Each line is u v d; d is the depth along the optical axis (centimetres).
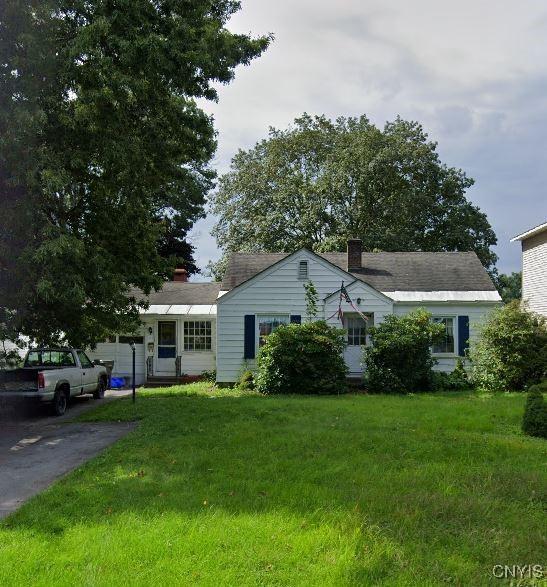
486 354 2031
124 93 1384
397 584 470
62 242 1188
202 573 489
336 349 1961
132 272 1741
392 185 3969
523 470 827
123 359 2692
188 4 1382
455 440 1021
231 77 1430
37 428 1302
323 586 465
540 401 1145
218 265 4253
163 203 2594
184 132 1562
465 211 4191
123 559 518
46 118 1190
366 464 854
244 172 4259
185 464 861
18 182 1198
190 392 2062
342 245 3741
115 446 1020
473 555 533
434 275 2497
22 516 643
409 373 1975
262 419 1273
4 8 1172
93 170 1542
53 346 1825
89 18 1315
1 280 1347
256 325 2262
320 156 4297
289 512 633
